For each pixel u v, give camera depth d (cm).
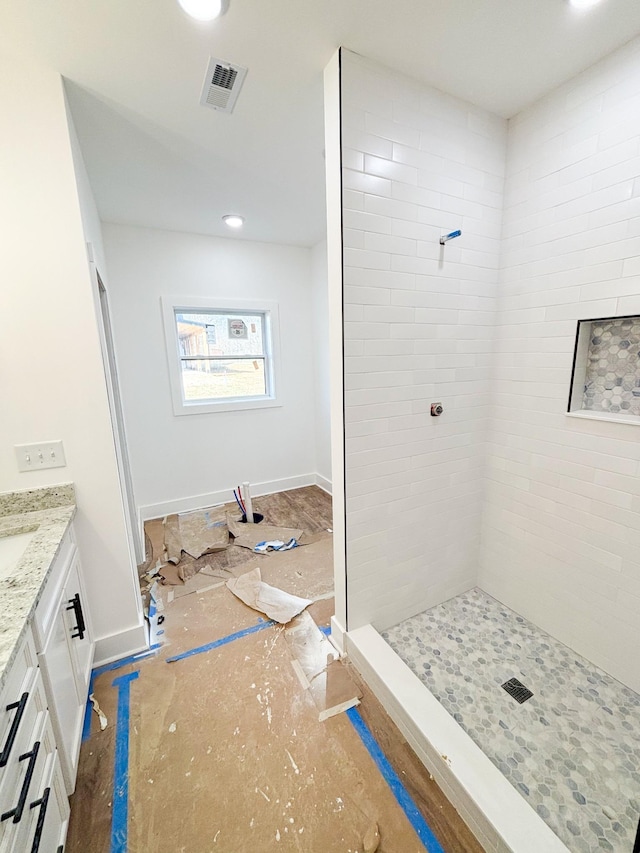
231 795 121
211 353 357
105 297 227
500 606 208
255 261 351
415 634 187
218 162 201
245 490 332
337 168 139
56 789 101
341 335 151
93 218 213
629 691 154
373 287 153
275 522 328
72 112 157
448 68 142
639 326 147
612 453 152
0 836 69
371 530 176
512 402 190
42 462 152
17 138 132
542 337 174
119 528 169
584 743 134
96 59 129
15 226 137
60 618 123
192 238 322
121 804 119
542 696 152
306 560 265
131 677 167
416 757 132
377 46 130
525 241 175
